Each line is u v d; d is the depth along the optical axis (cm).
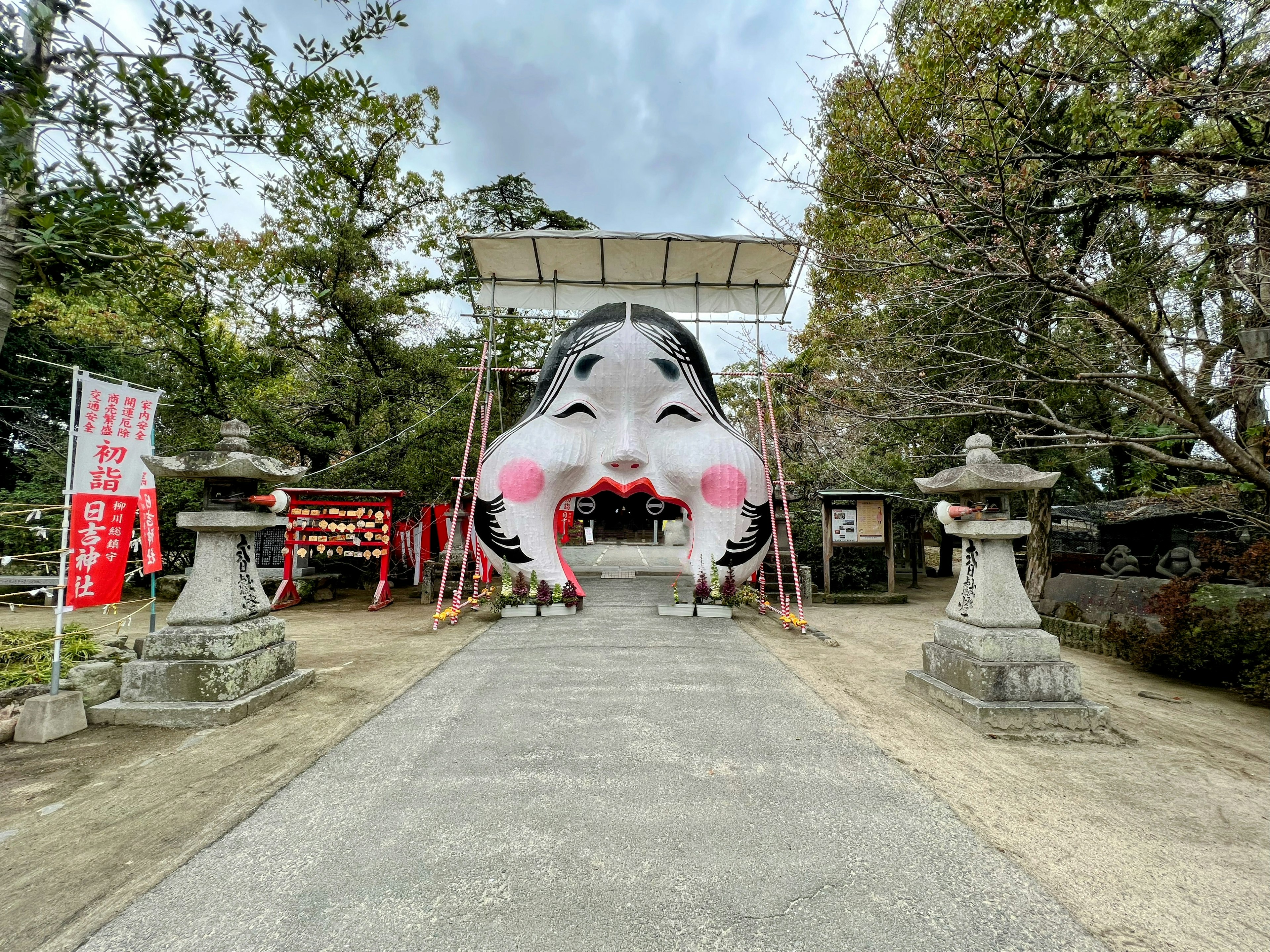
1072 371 673
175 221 406
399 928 232
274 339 1373
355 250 1259
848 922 238
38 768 372
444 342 1675
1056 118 670
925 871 273
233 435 522
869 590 1252
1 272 406
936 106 548
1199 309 655
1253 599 620
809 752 404
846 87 586
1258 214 579
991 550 498
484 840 294
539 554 916
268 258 1377
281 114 438
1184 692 596
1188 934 235
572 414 946
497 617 906
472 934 229
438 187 1581
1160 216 644
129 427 502
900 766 386
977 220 584
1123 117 616
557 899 250
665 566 1628
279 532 1245
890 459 1188
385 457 1188
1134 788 364
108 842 291
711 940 227
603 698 514
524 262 1023
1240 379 559
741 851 287
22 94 362
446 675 583
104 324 1349
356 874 266
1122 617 780
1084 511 1147
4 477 1590
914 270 675
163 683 457
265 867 271
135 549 923
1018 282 527
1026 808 336
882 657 691
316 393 1403
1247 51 527
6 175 360
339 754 396
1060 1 611
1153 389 695
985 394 630
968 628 499
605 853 284
